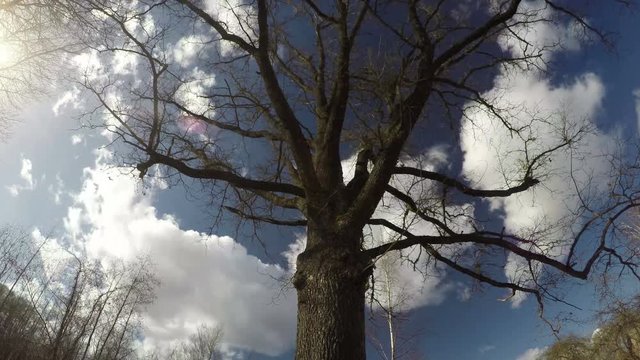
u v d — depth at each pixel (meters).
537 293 5.80
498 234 5.48
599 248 5.16
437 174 5.93
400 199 5.96
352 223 4.88
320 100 6.42
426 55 5.86
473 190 5.85
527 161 6.07
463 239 5.34
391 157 5.18
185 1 5.32
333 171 5.50
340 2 5.86
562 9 6.21
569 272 5.12
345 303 4.34
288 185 5.15
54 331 13.48
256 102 6.68
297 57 7.45
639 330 12.91
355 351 4.17
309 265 4.60
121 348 23.16
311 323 4.27
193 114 6.25
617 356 13.34
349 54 5.85
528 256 5.30
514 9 5.68
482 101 6.48
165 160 4.90
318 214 5.01
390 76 6.15
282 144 6.46
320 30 6.74
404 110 5.45
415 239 5.23
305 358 4.15
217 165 6.33
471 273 6.02
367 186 5.09
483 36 6.47
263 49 5.16
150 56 5.33
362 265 4.63
